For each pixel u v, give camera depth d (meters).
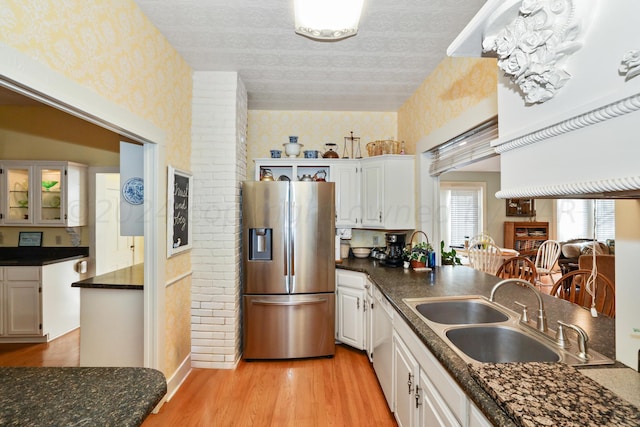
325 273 2.89
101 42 1.51
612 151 0.58
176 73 2.39
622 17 0.56
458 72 2.26
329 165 3.42
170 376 2.32
